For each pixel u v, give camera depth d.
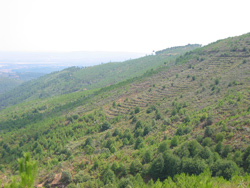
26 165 8.41
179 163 30.86
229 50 124.00
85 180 36.28
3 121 138.38
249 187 18.97
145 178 33.19
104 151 51.75
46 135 88.00
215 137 36.31
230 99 55.47
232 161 25.94
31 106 175.38
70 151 60.72
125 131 64.69
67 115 107.25
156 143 47.09
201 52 144.88
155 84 115.25
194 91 84.62
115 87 139.12
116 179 33.72
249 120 36.34
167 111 70.06
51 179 39.19
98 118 92.06
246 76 75.50
